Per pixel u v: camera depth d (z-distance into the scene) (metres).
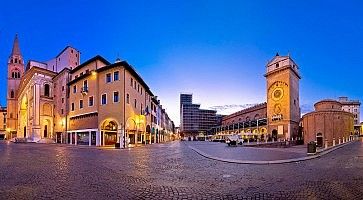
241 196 8.25
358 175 11.73
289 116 74.94
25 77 71.56
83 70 51.66
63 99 56.22
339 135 63.41
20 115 76.94
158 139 75.12
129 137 45.56
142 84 53.25
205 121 187.12
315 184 9.88
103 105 43.94
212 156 21.72
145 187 9.42
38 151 27.09
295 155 22.64
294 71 79.38
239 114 117.06
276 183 10.15
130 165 15.70
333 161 17.47
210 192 8.75
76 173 12.27
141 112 52.09
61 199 7.68
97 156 21.86
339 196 8.15
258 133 81.75
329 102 72.50
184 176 11.78
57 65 71.06
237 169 14.08
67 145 43.78
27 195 8.11
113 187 9.35
